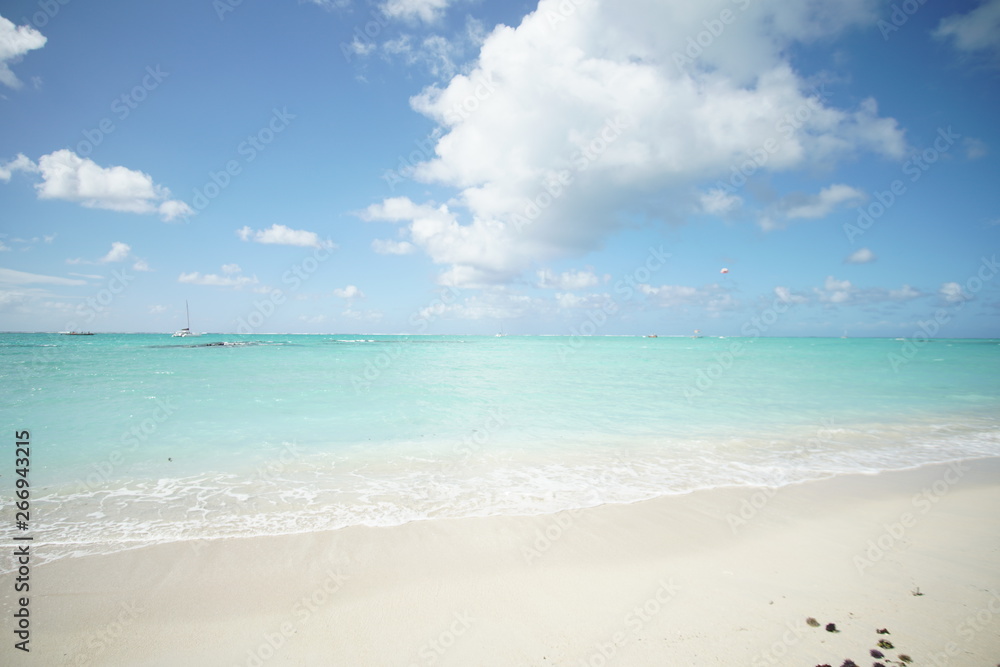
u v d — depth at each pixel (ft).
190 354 131.23
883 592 16.15
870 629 13.91
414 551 19.38
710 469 30.73
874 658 12.48
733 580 17.16
